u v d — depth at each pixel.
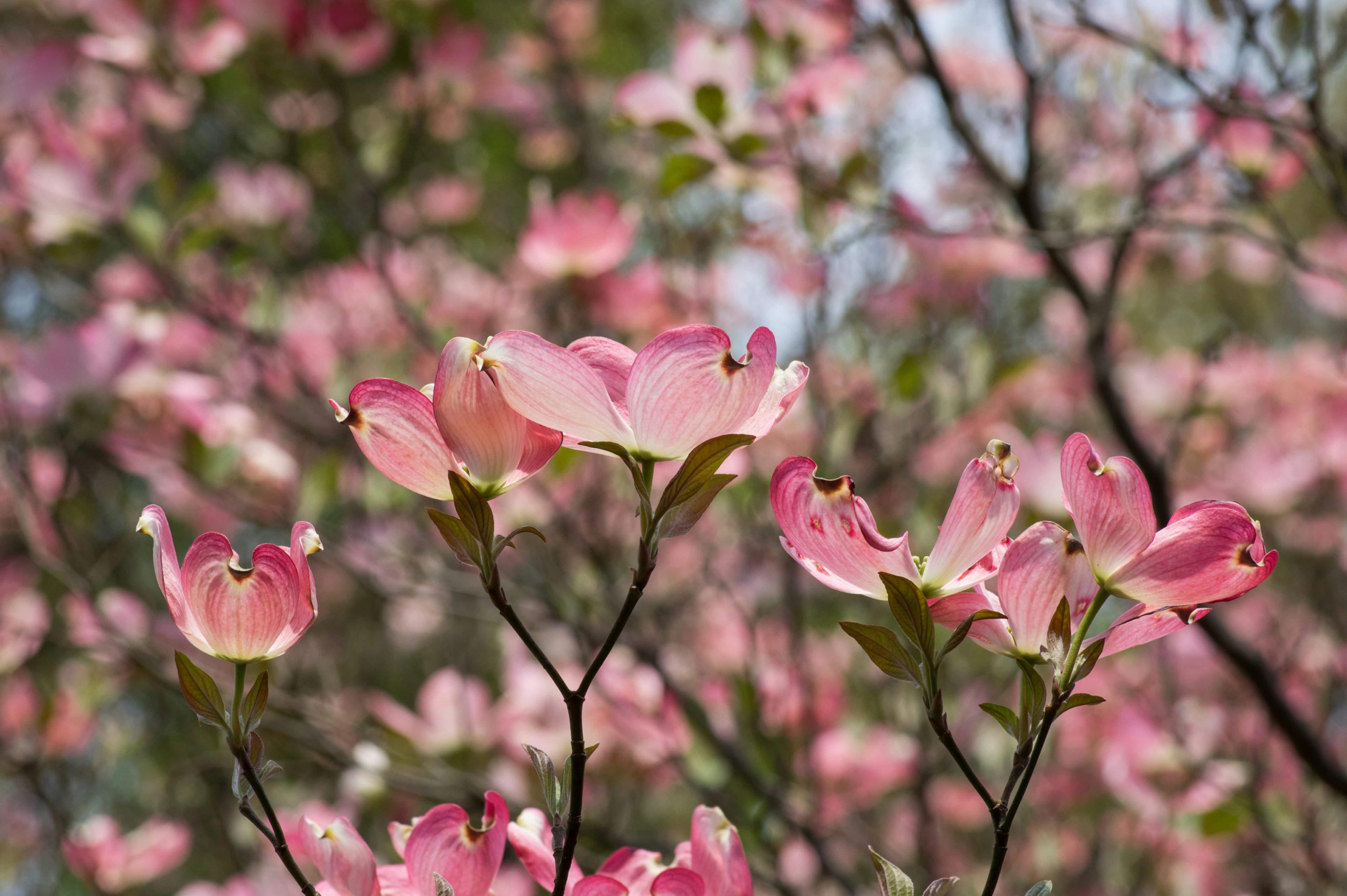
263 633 1.02
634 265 3.51
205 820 2.65
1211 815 2.03
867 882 2.12
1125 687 2.57
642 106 1.92
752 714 1.98
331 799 2.57
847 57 2.00
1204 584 0.99
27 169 2.40
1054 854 2.39
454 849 1.04
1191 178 2.24
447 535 1.00
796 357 2.44
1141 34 1.91
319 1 2.44
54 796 2.44
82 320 2.86
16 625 2.28
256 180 2.75
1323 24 1.68
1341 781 1.91
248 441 2.43
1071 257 2.35
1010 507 1.02
